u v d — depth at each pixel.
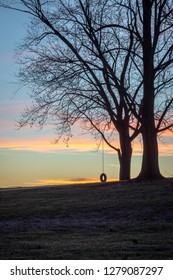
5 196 25.70
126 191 24.06
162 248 12.89
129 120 32.34
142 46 28.42
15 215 20.56
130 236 15.22
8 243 14.42
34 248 13.43
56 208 21.41
